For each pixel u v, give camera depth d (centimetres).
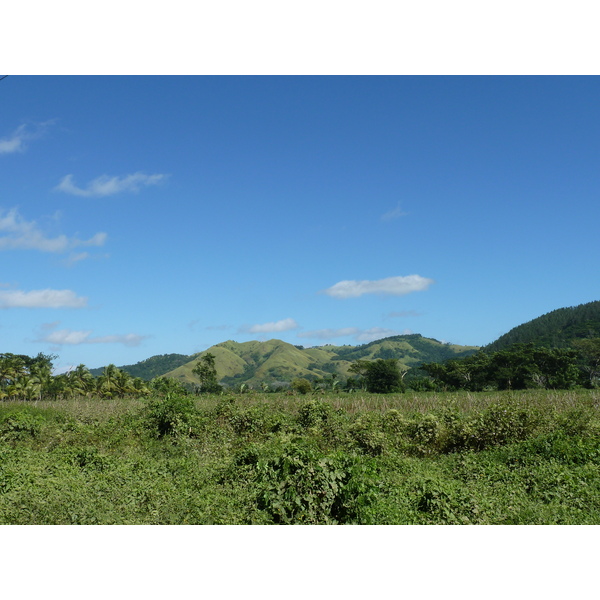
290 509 881
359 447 1566
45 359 9231
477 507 864
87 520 852
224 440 1736
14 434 1923
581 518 838
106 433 1928
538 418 1603
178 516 881
